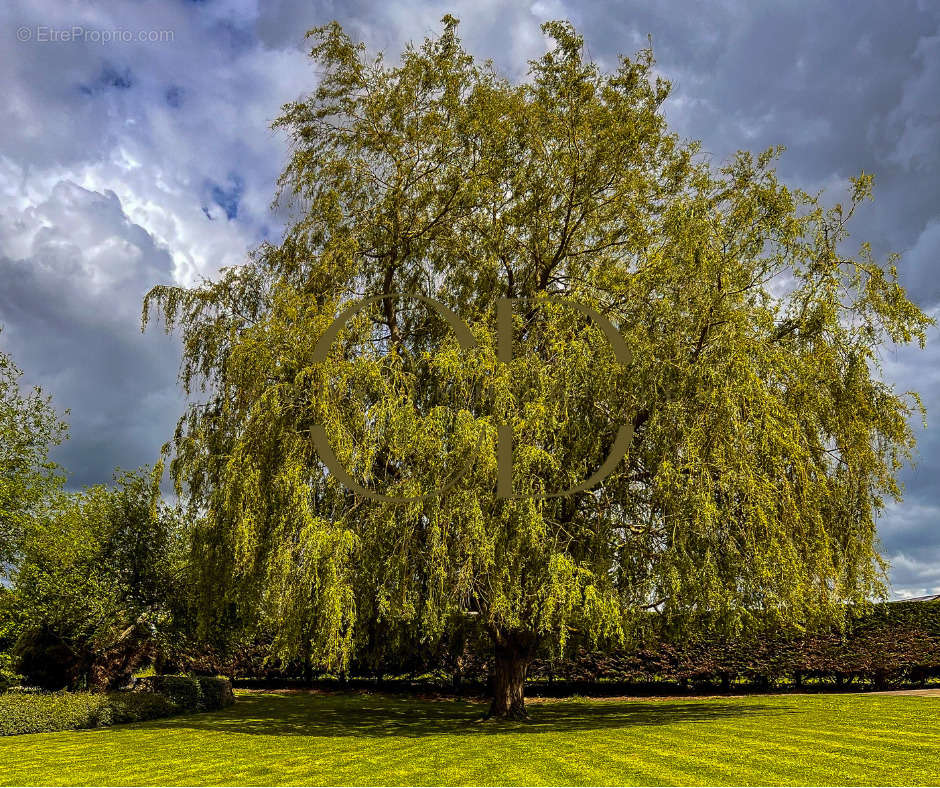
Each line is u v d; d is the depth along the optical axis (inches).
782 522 473.4
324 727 533.0
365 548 488.4
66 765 381.1
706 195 534.9
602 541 494.3
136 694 628.4
